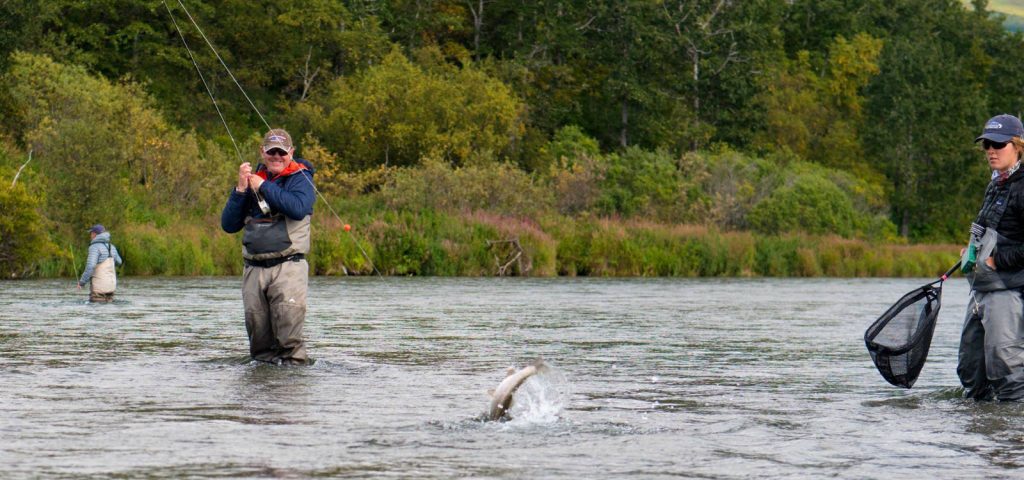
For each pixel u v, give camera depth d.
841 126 119.88
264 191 15.21
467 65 90.06
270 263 15.51
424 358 16.70
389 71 83.50
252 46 94.62
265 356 15.83
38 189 49.41
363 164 81.44
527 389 11.20
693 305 32.88
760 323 25.62
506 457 9.05
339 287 42.06
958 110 119.31
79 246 48.75
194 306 28.47
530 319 25.53
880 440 10.07
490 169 68.94
